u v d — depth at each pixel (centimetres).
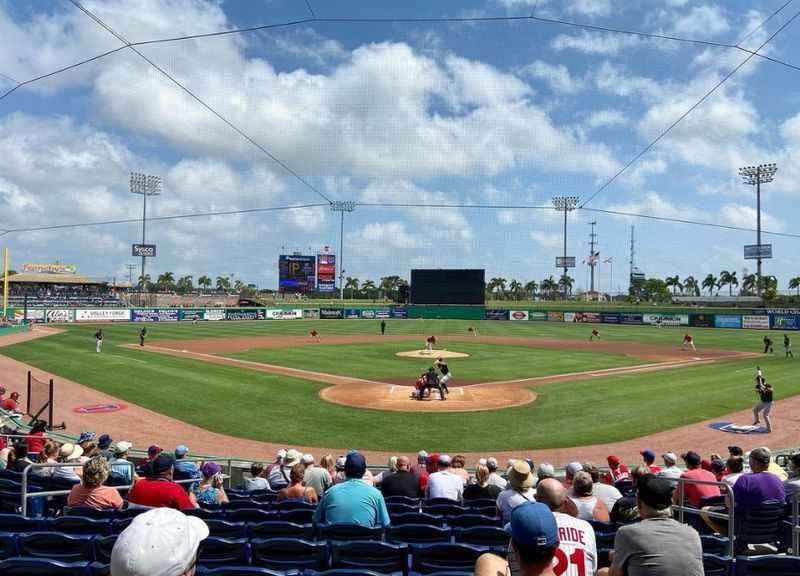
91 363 3909
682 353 4984
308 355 4594
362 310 10656
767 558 607
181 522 264
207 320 9575
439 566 655
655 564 387
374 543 644
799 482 1045
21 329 6588
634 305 13462
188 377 3356
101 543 662
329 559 670
